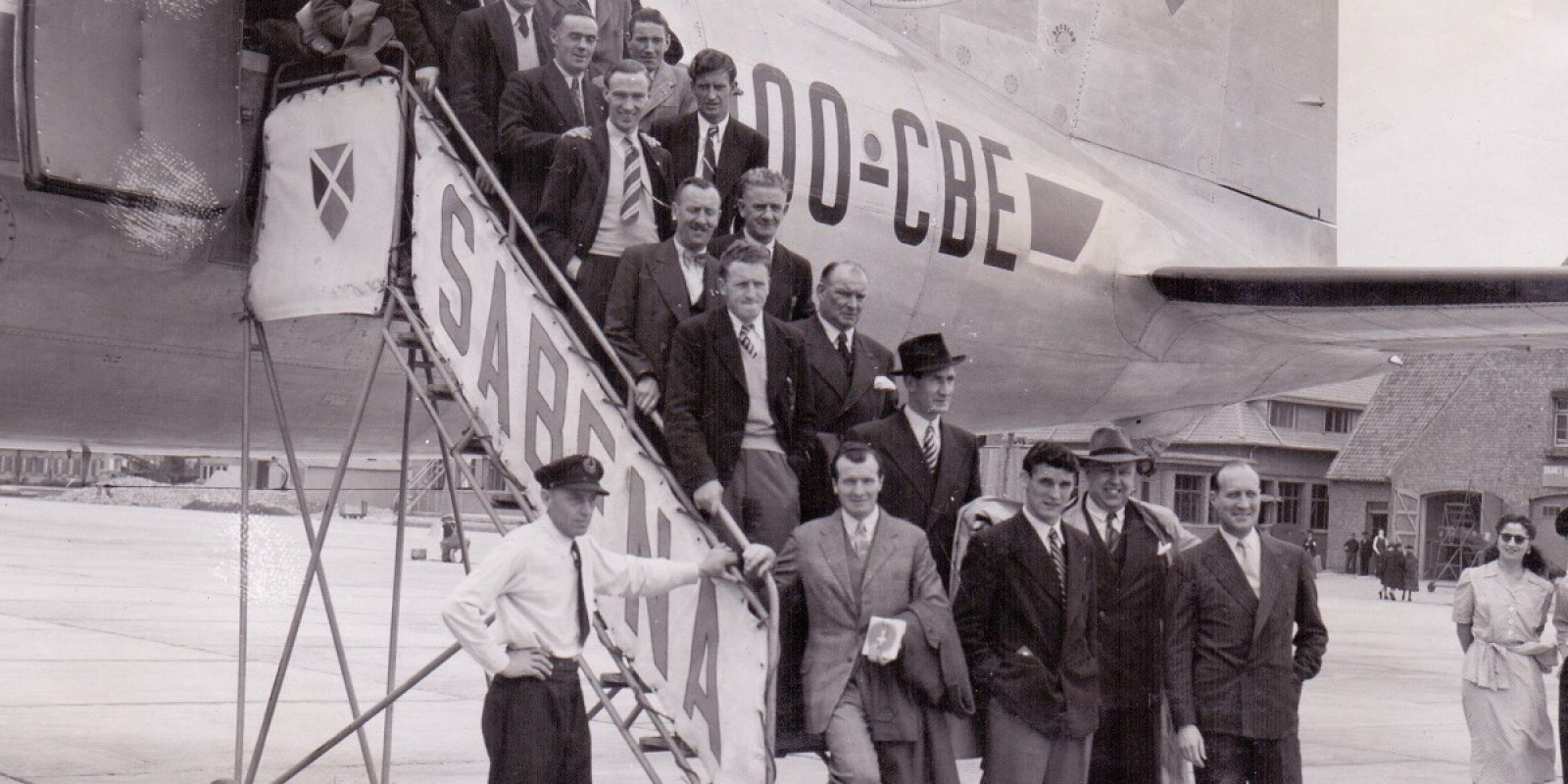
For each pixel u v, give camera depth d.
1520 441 41.50
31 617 15.71
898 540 5.54
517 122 6.13
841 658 5.43
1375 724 11.64
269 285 6.49
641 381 5.61
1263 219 13.84
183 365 7.15
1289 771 6.12
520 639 5.02
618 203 6.06
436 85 6.09
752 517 5.66
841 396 6.02
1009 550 5.80
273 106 6.64
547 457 5.58
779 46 9.62
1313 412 48.44
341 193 6.24
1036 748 5.71
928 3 11.30
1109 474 6.23
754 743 5.13
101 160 5.95
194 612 17.02
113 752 8.62
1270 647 6.11
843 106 9.73
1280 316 11.22
